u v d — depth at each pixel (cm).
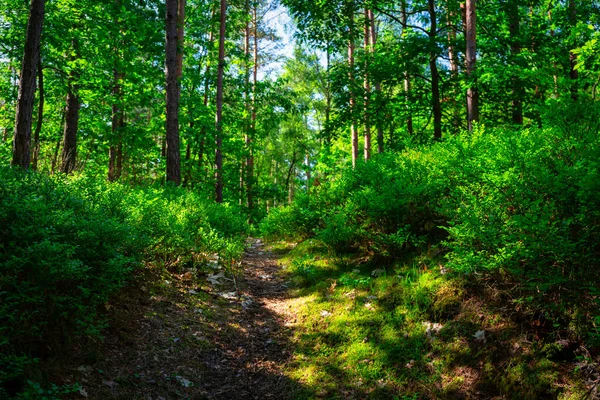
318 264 689
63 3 1223
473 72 999
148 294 507
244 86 2042
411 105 1323
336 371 402
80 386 314
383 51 1323
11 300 311
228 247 723
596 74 877
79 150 1747
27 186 427
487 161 459
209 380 395
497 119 1195
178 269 626
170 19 1180
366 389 369
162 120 1642
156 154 1836
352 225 661
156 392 349
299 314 538
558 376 297
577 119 407
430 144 927
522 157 398
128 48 1284
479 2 1237
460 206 438
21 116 759
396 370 381
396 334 424
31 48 770
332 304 534
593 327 302
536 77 945
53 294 335
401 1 1331
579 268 309
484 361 345
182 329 461
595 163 303
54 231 346
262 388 392
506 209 384
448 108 1372
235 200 2233
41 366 312
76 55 1348
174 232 595
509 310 369
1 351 292
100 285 373
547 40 1134
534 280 347
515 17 1173
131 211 552
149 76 1413
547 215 312
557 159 391
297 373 411
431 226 561
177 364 399
